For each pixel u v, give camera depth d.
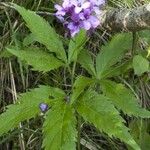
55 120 0.22
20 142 0.29
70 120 0.22
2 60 0.31
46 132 0.22
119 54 0.26
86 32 0.25
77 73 0.32
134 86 0.32
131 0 0.33
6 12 0.31
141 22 0.27
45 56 0.24
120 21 0.28
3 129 0.22
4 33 0.32
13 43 0.31
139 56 0.23
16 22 0.32
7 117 0.22
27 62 0.24
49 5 0.33
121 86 0.24
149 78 0.31
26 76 0.32
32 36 0.29
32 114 0.22
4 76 0.31
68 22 0.24
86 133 0.31
